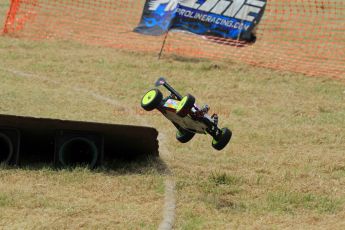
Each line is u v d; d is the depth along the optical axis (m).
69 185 23.41
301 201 23.91
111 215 21.11
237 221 21.64
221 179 25.67
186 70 43.84
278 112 37.16
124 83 40.53
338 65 46.38
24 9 55.69
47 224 19.83
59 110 33.88
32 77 40.28
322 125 34.97
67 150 25.48
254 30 44.62
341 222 22.09
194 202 23.11
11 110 32.81
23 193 22.11
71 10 57.03
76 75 41.47
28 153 27.06
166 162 27.45
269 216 22.30
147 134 25.30
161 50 46.09
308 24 56.53
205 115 22.42
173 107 22.16
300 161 28.89
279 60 46.91
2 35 48.78
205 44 49.53
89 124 24.42
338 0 63.94
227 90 40.66
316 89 41.69
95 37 50.22
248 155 29.67
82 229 19.84
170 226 20.45
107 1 61.09
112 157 27.59
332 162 28.80
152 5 45.81
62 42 48.47
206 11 44.62
